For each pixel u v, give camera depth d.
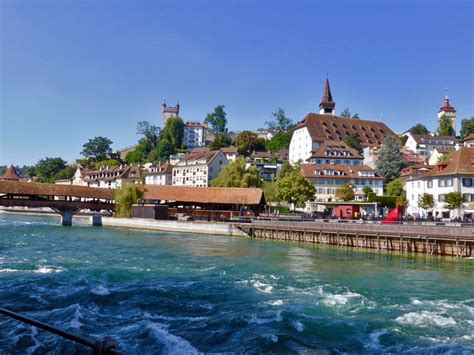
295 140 141.88
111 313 18.27
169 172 140.25
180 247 43.28
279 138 170.38
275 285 24.19
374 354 14.19
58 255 34.50
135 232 62.88
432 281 26.53
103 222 76.06
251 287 23.53
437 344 15.04
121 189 78.50
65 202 74.94
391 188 94.12
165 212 72.62
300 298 21.09
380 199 76.00
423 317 18.11
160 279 25.33
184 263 31.89
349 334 15.97
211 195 77.56
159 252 38.41
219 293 21.98
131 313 18.28
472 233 37.66
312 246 47.84
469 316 18.36
